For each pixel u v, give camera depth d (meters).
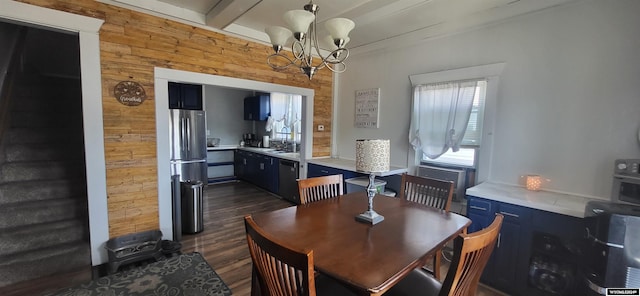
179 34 2.85
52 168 2.86
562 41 2.29
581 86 2.21
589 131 2.19
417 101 3.29
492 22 2.66
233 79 3.29
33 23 2.11
